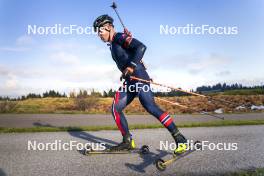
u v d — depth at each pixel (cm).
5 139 603
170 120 412
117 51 439
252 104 1371
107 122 902
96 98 1388
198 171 379
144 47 422
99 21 443
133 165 408
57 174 368
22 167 398
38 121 924
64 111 1259
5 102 1309
